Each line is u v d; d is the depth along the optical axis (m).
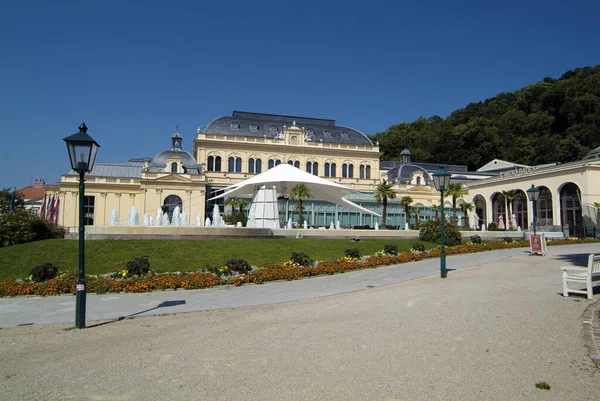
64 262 22.33
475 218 68.81
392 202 73.75
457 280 17.03
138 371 6.96
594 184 52.31
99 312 12.54
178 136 76.75
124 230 28.31
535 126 110.00
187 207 69.56
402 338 8.62
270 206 37.56
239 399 5.77
